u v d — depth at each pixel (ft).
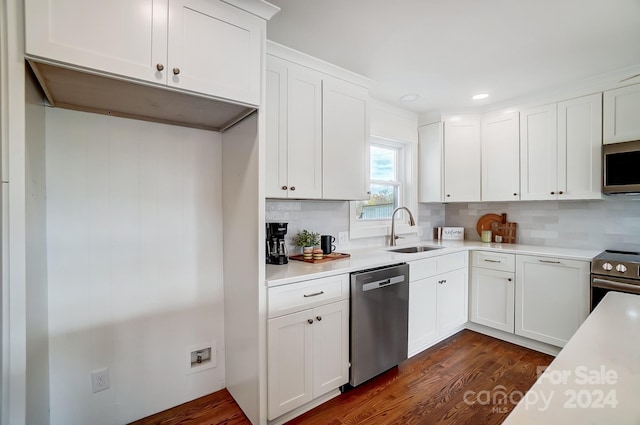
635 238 8.45
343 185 7.68
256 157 5.28
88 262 5.25
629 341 2.95
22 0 3.38
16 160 3.35
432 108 10.69
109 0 3.84
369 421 5.77
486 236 11.14
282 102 6.55
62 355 5.03
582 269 7.75
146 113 5.53
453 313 9.41
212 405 6.21
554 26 5.82
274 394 5.46
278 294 5.48
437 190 10.91
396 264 7.57
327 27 5.93
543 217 10.17
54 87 4.30
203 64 4.55
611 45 6.50
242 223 5.78
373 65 7.45
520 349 8.71
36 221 4.20
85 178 5.22
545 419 1.88
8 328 3.32
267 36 6.22
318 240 8.46
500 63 7.35
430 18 5.63
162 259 5.99
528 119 9.48
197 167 6.37
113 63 3.85
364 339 6.70
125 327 5.62
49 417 4.90
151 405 5.91
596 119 8.19
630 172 7.49
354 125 7.90
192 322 6.35
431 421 5.74
